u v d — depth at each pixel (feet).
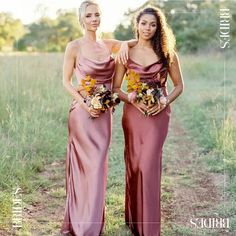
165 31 14.21
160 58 14.19
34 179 19.08
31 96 25.93
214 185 18.47
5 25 45.37
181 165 20.84
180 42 60.13
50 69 29.73
